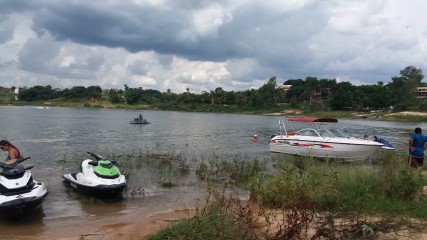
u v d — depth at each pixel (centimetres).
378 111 11306
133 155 2127
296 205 825
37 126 4347
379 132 4538
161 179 1488
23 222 976
